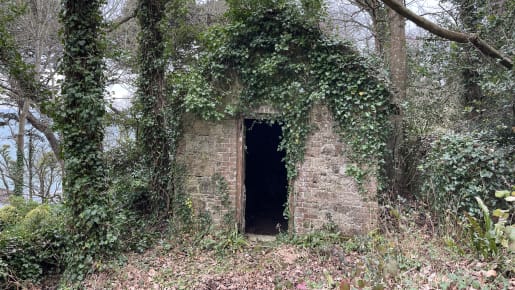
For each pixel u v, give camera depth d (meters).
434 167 6.40
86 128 6.12
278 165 12.11
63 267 6.36
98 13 6.28
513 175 5.59
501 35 6.18
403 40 8.45
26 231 6.48
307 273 5.42
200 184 7.45
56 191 12.95
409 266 4.50
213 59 7.18
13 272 5.66
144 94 7.99
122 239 6.92
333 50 6.75
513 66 5.41
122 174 9.08
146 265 6.22
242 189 7.38
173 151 7.55
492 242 4.30
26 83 7.27
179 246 6.95
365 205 6.70
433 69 7.82
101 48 6.30
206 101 6.91
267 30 6.91
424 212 6.62
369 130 6.62
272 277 5.54
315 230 6.95
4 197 12.85
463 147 6.01
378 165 6.64
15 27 11.38
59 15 6.06
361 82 6.61
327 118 6.92
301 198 7.07
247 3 6.79
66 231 6.16
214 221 7.38
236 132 7.31
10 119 13.51
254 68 7.09
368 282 3.77
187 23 12.59
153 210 7.92
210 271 5.98
